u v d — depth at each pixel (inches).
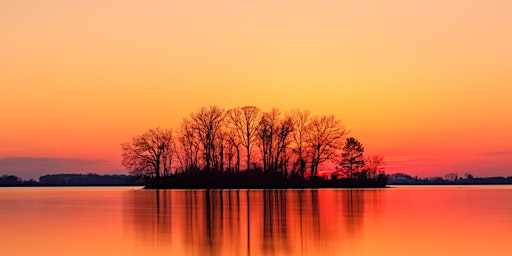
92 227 1768.0
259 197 3511.3
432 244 1373.0
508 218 1993.1
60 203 3102.9
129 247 1375.5
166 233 1622.8
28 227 1775.3
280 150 5088.6
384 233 1584.6
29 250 1333.7
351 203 2864.2
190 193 4259.4
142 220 1983.3
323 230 1668.3
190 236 1558.8
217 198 3417.8
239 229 1710.1
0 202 3294.8
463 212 2272.4
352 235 1549.0
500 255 1226.6
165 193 4360.2
